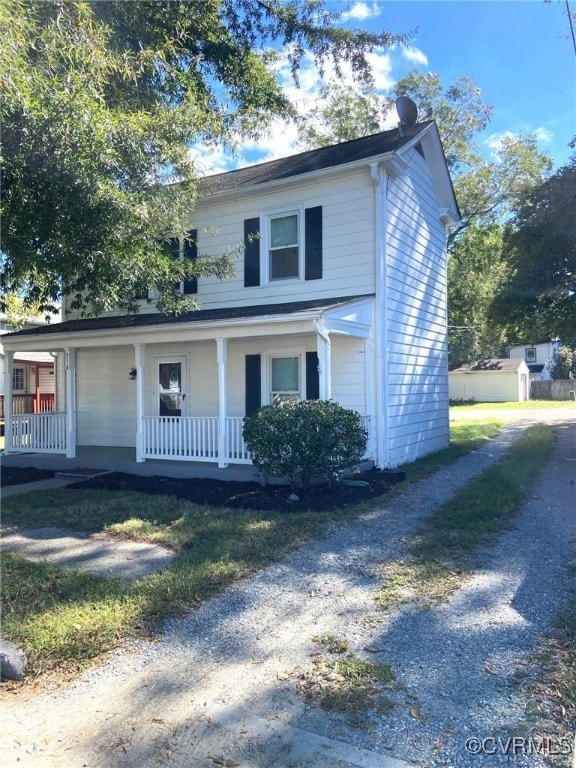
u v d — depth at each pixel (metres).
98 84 6.44
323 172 10.68
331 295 10.93
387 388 10.80
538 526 6.55
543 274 15.41
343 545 6.02
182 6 9.40
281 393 11.41
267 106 12.55
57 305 17.86
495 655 3.59
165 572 5.18
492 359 46.38
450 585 4.81
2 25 5.14
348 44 11.36
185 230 9.06
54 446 12.13
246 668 3.56
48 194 6.32
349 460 8.30
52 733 2.98
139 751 2.80
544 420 22.09
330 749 2.76
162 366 12.92
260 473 9.41
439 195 14.30
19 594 4.75
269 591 4.80
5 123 5.46
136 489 9.41
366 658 3.61
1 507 8.20
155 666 3.62
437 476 10.00
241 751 2.77
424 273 13.16
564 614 4.14
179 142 8.08
